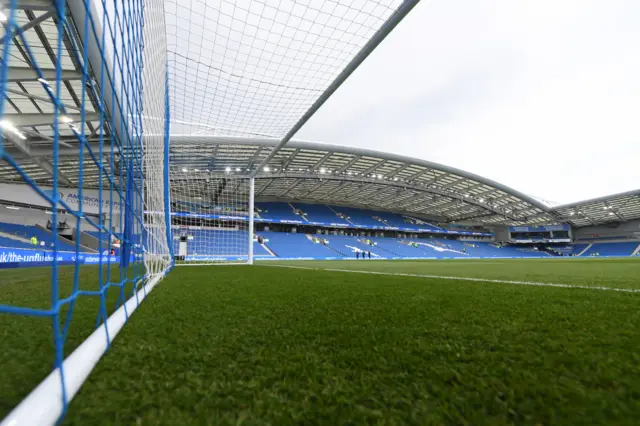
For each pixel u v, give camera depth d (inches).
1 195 533.0
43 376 31.3
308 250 1035.3
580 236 1545.3
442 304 73.8
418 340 43.3
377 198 1240.2
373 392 27.8
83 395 26.9
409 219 1455.5
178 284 125.7
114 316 55.0
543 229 1526.8
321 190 1102.4
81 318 57.7
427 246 1338.6
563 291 98.7
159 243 183.5
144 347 39.9
